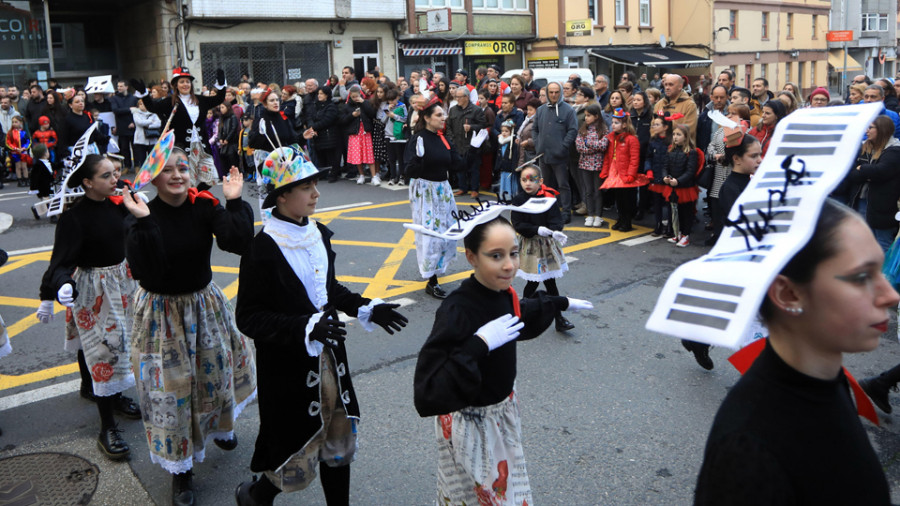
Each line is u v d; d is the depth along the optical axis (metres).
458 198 12.13
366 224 10.47
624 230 9.65
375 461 4.09
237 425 4.57
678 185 8.55
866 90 8.49
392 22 23.22
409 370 5.32
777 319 1.48
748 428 1.44
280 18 20.59
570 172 10.56
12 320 6.80
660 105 9.63
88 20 21.44
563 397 4.84
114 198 4.20
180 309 3.59
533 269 5.95
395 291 7.30
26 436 4.54
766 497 1.38
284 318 2.98
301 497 3.77
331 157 14.45
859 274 1.38
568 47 27.44
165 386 3.56
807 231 1.27
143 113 15.83
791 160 1.39
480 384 2.61
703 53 32.06
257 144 9.44
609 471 3.93
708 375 5.12
